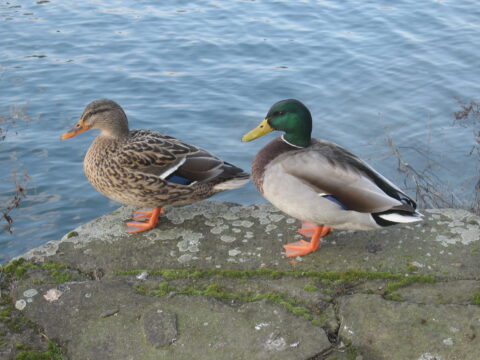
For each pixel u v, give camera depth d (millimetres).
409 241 1727
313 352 1478
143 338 1513
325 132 3137
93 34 4316
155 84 3580
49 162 2816
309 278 1643
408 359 1462
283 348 1484
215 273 1660
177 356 1479
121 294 1602
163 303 1580
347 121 3227
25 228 2490
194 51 4039
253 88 3553
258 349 1485
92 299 1591
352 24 4492
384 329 1512
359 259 1685
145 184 1783
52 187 2688
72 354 1494
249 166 2857
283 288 1618
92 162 1833
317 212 1616
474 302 1563
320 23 4512
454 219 1787
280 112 1677
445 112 3293
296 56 3965
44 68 3746
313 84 3600
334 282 1630
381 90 3529
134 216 1835
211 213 1837
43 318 1557
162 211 1847
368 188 1581
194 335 1515
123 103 3369
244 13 4742
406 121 3215
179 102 3396
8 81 3557
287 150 1676
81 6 4918
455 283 1615
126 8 4891
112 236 1766
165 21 4582
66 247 1732
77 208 2592
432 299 1578
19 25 4457
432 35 4250
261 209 1847
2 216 2531
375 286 1617
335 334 1518
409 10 4738
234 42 4180
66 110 3254
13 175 2736
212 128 3160
